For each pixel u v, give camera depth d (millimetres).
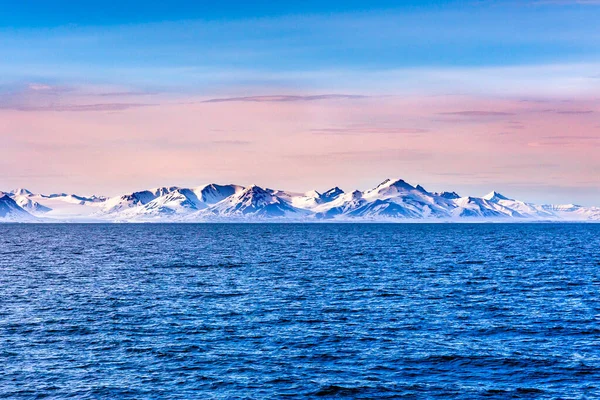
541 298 87562
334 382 49969
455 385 49438
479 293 92312
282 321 70938
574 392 47969
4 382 49531
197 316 73688
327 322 70562
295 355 56906
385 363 54688
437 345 60312
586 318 72812
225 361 55031
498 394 47594
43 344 60281
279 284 102375
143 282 105000
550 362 54938
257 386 49000
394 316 74000
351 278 111312
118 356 56375
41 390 47938
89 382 49656
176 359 55562
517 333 65250
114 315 74062
